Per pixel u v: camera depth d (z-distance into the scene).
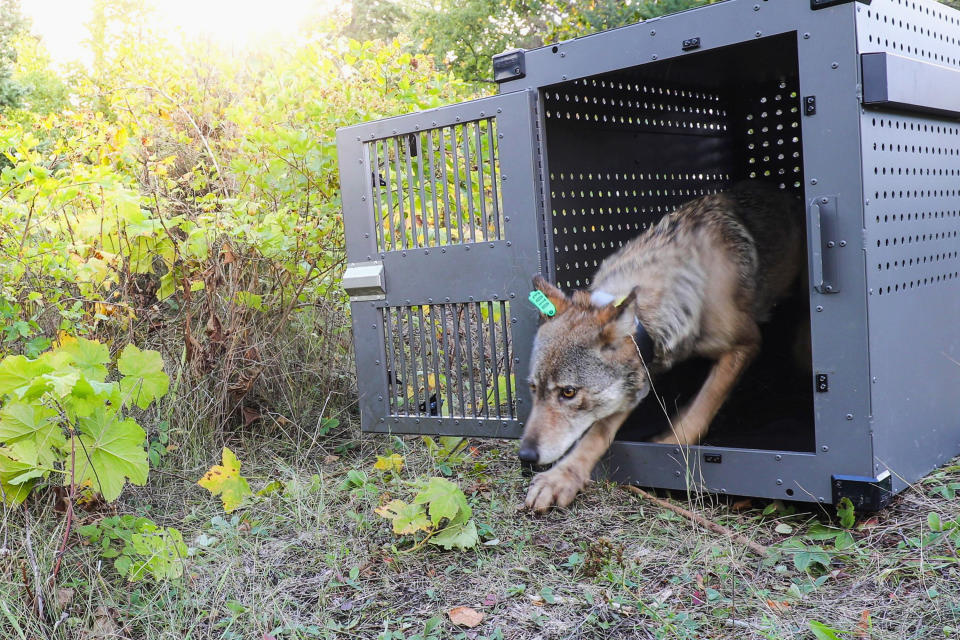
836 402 1.73
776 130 2.61
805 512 1.83
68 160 2.54
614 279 2.05
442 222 2.60
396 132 2.06
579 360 1.88
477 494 2.03
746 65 2.30
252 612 1.57
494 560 1.73
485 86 6.23
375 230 2.13
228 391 2.38
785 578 1.62
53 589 1.60
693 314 2.03
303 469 2.23
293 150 2.36
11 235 2.21
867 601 1.53
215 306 2.41
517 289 1.96
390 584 1.68
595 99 2.22
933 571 1.57
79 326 2.11
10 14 10.54
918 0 1.84
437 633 1.52
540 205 1.94
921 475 1.87
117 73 3.16
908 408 1.81
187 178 2.51
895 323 1.76
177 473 2.13
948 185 1.95
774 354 2.45
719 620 1.50
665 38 1.79
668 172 2.48
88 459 1.70
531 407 1.97
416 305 2.09
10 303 2.04
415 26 9.66
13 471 1.66
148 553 1.65
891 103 1.68
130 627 1.57
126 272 2.25
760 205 2.30
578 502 1.95
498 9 9.00
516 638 1.50
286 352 2.54
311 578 1.72
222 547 1.80
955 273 1.98
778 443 1.93
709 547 1.71
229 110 2.65
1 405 1.79
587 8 7.00
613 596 1.59
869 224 1.68
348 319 2.65
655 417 2.20
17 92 7.13
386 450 2.32
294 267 2.40
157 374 1.83
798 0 1.68
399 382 2.37
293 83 2.59
